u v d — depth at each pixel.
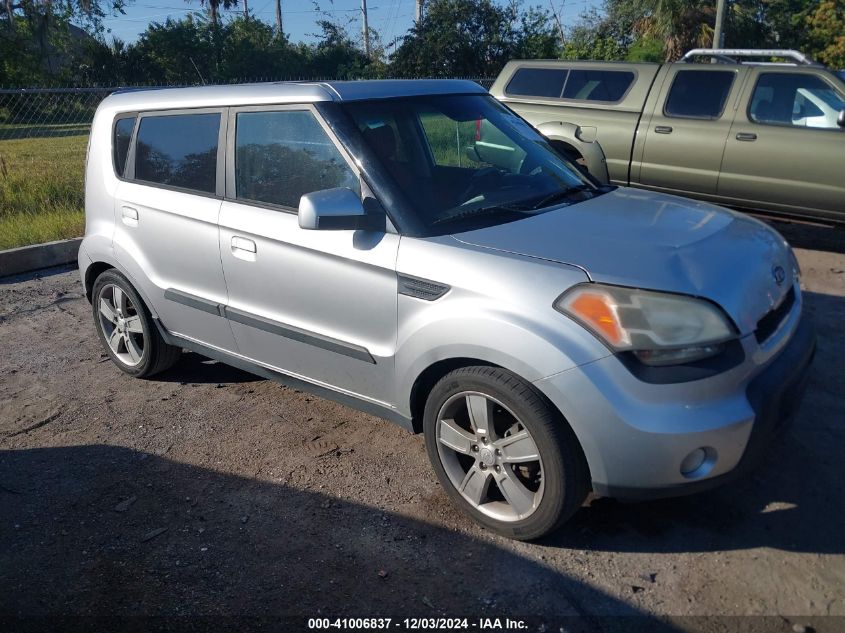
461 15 28.00
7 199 10.08
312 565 3.14
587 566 3.06
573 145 8.78
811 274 6.92
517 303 2.95
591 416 2.80
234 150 4.08
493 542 3.23
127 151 4.73
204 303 4.25
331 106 3.71
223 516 3.51
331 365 3.75
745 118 7.79
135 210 4.57
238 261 4.00
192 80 38.66
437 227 3.37
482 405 3.13
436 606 2.89
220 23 40.28
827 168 7.29
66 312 6.51
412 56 28.41
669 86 8.33
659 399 2.76
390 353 3.43
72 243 8.02
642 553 3.12
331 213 3.24
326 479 3.77
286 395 4.74
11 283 7.39
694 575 2.98
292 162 3.81
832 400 4.33
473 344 3.03
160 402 4.72
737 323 2.88
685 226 3.40
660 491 2.85
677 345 2.78
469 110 4.18
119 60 39.62
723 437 2.78
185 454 4.08
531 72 9.43
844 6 30.06
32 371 5.28
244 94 4.08
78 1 43.16
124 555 3.27
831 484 3.53
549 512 3.03
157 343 4.82
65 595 3.04
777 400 2.94
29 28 40.56
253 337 4.09
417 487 3.66
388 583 3.02
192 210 4.21
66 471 3.96
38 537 3.42
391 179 3.48
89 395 4.86
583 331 2.83
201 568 3.16
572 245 3.14
